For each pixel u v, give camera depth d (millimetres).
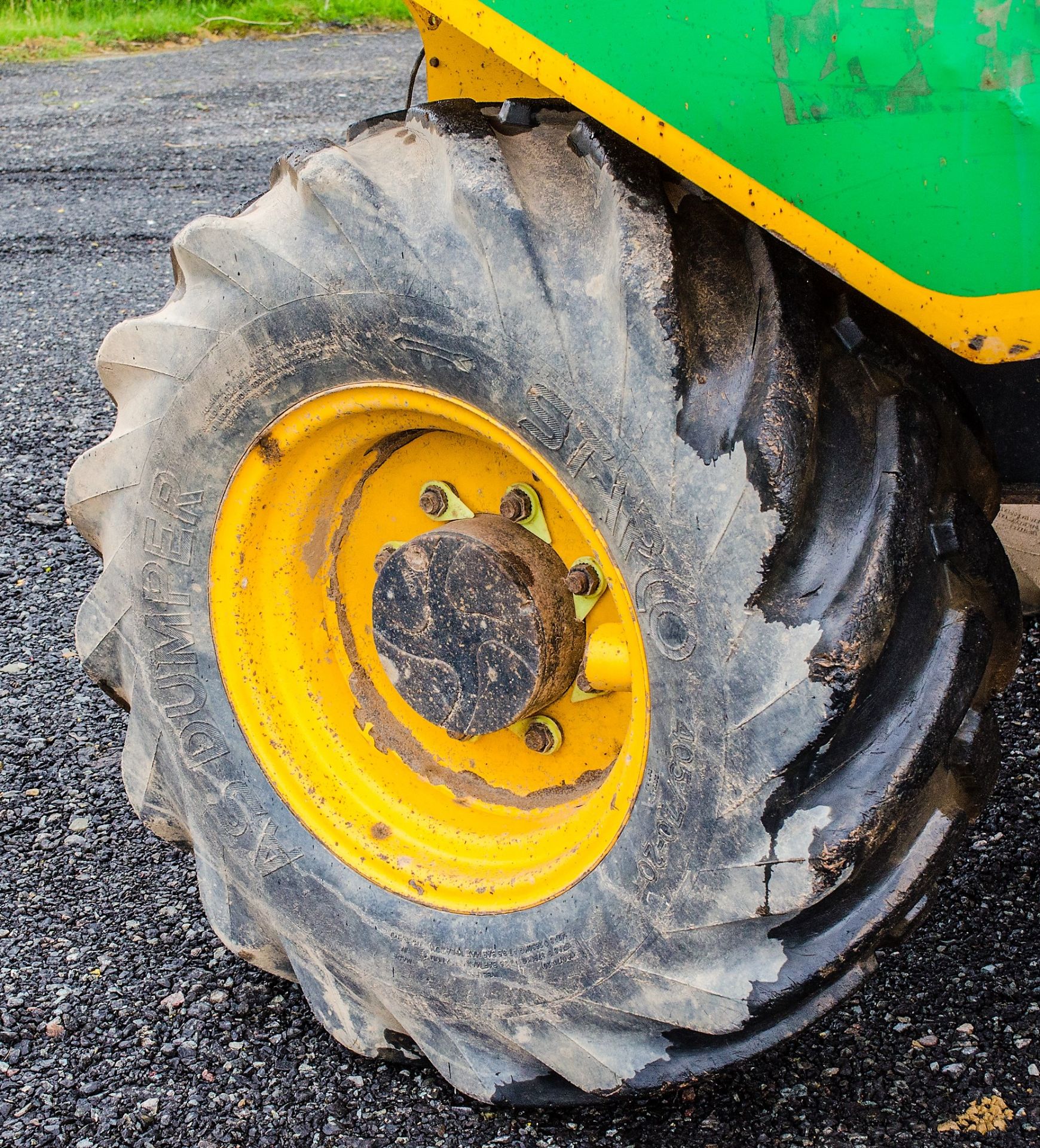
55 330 5168
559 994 1753
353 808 2016
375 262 1609
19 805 2785
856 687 1372
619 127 1353
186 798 2156
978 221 1149
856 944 1523
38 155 7402
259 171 7020
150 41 10625
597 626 1781
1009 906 2369
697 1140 1934
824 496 1421
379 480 1952
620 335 1428
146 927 2447
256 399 1839
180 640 2072
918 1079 2014
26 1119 2025
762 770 1436
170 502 2000
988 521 1530
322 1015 2100
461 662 1792
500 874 1864
